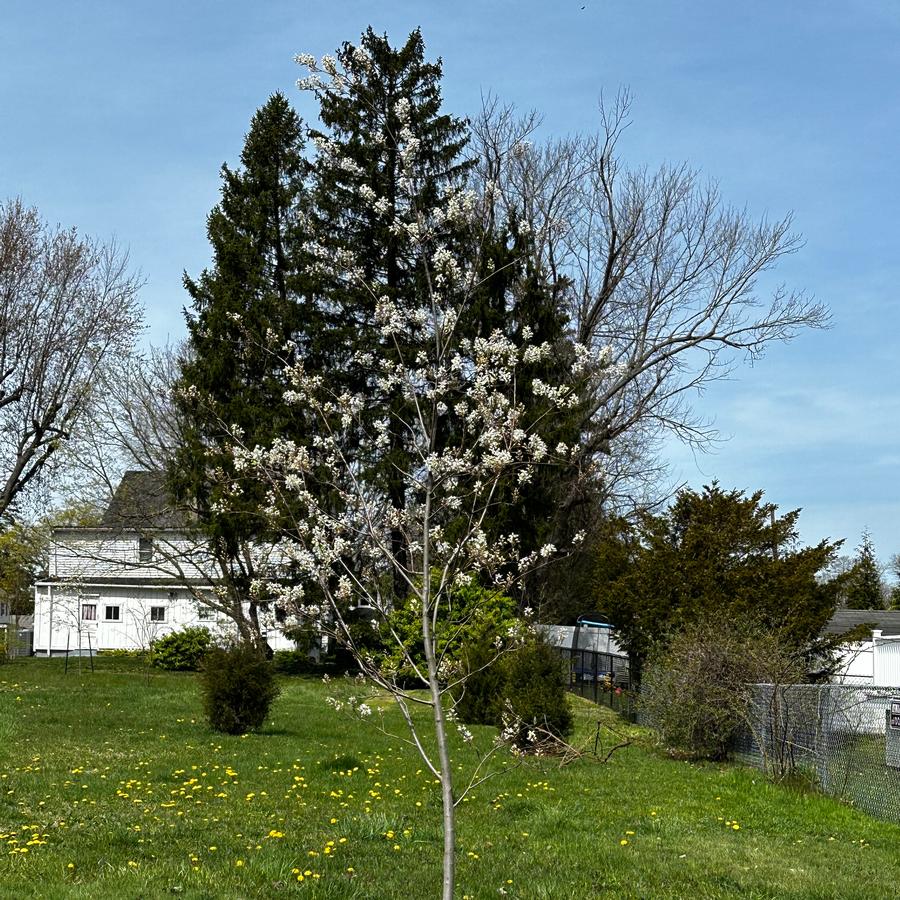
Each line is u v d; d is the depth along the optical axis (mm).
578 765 13914
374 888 6812
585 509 28062
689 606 17953
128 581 40469
